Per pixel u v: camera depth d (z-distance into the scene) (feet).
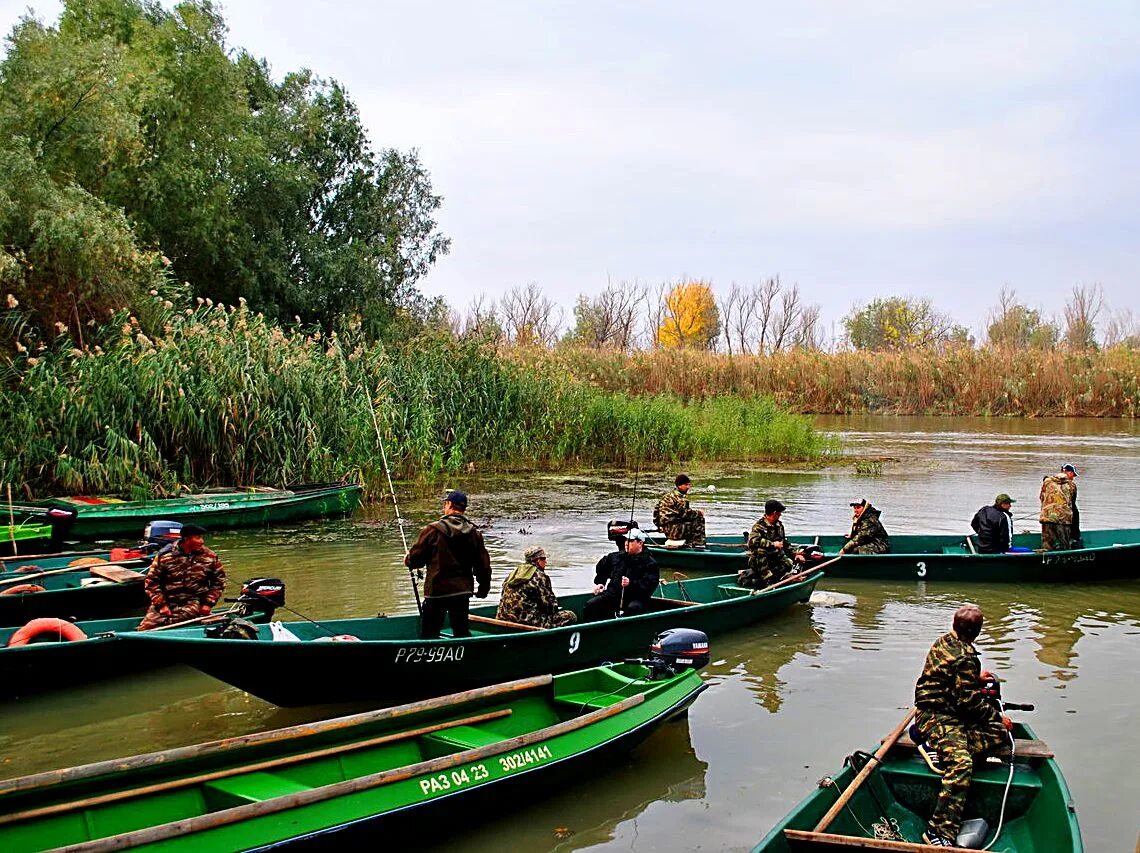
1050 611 42.37
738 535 55.16
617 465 94.27
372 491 72.33
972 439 125.39
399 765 24.00
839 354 171.42
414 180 127.95
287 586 45.70
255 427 67.10
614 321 251.19
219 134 105.60
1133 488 79.66
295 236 112.88
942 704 23.52
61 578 40.96
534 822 23.34
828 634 38.83
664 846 22.17
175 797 20.90
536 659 31.86
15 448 59.06
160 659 32.07
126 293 75.82
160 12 109.60
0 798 18.93
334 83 122.72
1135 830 22.54
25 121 79.51
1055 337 253.65
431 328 116.47
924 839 21.91
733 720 29.48
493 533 59.26
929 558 47.50
